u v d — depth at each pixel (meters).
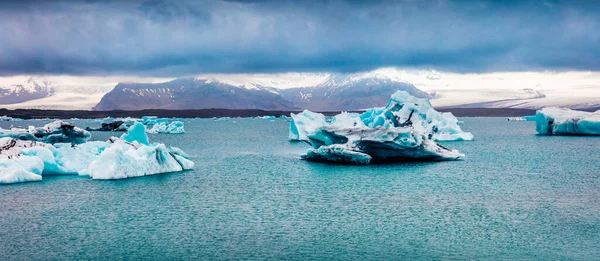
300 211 32.78
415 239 26.67
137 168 45.03
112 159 43.97
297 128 92.94
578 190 39.53
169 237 27.22
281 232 28.09
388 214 31.80
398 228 28.69
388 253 24.61
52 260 23.81
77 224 29.66
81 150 47.53
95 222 30.08
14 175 41.22
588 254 24.22
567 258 23.75
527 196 37.09
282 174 48.44
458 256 24.14
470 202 35.06
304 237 27.14
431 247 25.42
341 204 34.78
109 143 50.12
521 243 25.88
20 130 63.12
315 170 50.59
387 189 40.00
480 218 30.66
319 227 28.98
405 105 82.44
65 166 45.59
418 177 45.59
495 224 29.30
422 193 38.38
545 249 24.97
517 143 86.62
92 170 43.56
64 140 64.75
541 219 30.33
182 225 29.48
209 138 109.56
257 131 147.38
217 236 27.34
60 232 28.08
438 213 31.94
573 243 25.80
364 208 33.53
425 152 55.75
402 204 34.59
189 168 51.28
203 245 25.86
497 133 127.75
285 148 80.25
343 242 26.30
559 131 103.00
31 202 34.81
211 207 33.91
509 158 62.75
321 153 56.56
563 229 28.19
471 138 86.88
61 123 64.75
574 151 72.12
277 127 183.12
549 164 56.53
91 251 25.00
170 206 34.12
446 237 26.97
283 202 35.47
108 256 24.31
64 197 36.28
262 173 49.34
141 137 61.12
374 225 29.33
